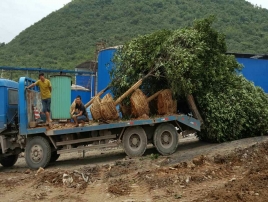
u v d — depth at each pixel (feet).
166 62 40.75
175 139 40.55
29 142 37.76
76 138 39.19
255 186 23.11
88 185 26.89
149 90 45.19
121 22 253.65
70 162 41.34
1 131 38.24
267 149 32.68
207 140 45.60
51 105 40.34
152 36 43.93
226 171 27.99
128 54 43.34
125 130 39.19
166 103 41.24
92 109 38.52
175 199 22.41
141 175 27.43
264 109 44.01
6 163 43.47
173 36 41.34
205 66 41.93
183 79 39.47
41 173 30.32
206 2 291.38
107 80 82.38
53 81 40.60
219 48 44.32
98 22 250.57
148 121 38.83
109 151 48.96
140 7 277.85
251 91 45.57
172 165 30.99
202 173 26.91
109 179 28.07
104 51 83.46
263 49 175.22
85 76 110.32
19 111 37.35
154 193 23.93
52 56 184.75
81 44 203.62
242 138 44.37
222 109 41.60
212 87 43.14
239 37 200.34
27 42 216.74
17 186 28.04
